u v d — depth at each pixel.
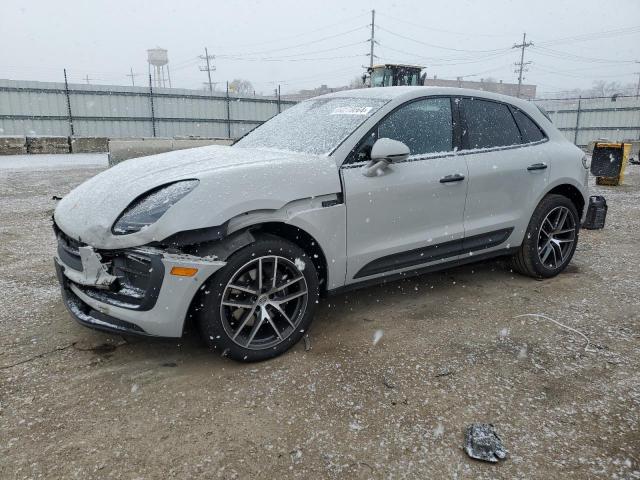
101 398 2.46
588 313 3.56
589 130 33.97
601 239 5.77
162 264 2.47
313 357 2.89
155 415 2.33
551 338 3.16
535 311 3.60
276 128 3.87
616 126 32.94
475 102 3.83
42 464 2.01
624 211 7.64
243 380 2.63
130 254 2.54
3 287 3.97
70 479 1.93
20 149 22.11
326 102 3.87
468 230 3.64
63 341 3.06
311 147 3.29
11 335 3.12
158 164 3.09
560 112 34.78
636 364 2.83
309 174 2.91
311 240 2.97
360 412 2.36
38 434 2.19
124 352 2.94
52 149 22.80
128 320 2.54
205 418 2.31
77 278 2.70
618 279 4.31
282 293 2.90
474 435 2.18
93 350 2.96
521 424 2.28
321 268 3.09
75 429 2.23
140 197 2.67
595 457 2.07
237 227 2.65
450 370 2.75
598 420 2.32
